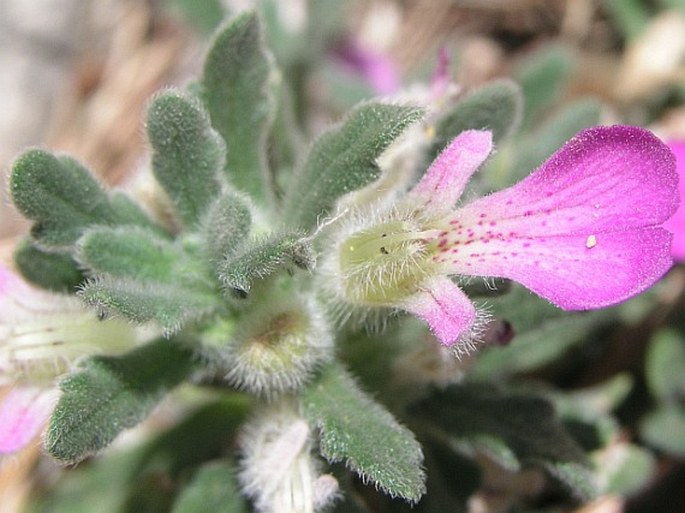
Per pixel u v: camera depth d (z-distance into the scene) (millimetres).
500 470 45
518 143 53
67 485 51
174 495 45
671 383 52
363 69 64
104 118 66
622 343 54
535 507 50
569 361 55
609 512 49
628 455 49
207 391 45
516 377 52
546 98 58
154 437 46
